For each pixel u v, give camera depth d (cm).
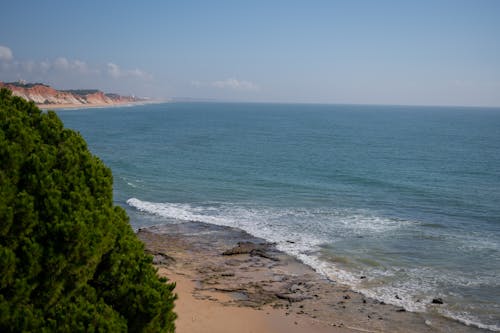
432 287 2005
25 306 842
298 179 4572
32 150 1021
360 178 4669
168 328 1013
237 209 3350
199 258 2334
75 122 11919
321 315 1744
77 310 853
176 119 15575
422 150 7356
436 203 3622
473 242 2628
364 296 1914
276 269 2200
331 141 8756
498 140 9388
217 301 1838
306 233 2775
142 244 1157
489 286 2017
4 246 860
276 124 14188
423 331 1634
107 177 1170
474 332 1631
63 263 890
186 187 4097
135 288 977
